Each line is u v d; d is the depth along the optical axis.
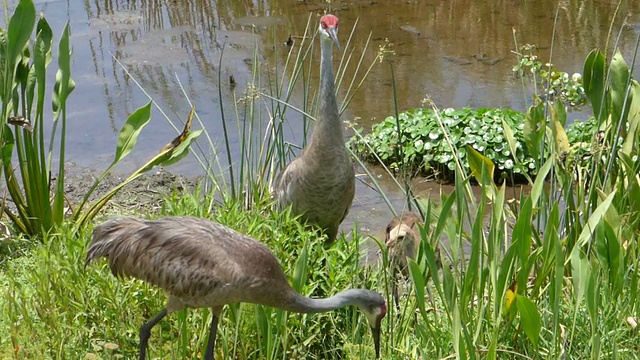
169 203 8.37
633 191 8.08
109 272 7.62
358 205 11.07
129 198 11.20
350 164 9.04
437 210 7.54
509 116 12.17
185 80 14.41
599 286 6.95
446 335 7.09
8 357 6.95
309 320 7.68
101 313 7.41
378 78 14.48
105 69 14.90
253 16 17.12
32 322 7.33
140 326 7.53
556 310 6.46
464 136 11.91
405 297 8.23
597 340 6.46
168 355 7.30
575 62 14.78
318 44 15.73
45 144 12.60
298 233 8.26
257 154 11.33
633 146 8.42
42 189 9.52
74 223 9.39
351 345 7.16
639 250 7.63
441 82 14.32
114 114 13.46
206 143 12.48
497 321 6.52
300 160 9.05
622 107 8.31
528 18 16.83
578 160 8.39
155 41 15.95
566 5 17.34
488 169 7.76
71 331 7.28
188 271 6.92
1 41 8.94
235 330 7.32
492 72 14.65
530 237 6.62
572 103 9.98
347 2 17.73
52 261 7.74
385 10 17.34
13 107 9.41
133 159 12.21
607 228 6.95
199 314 7.81
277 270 7.05
